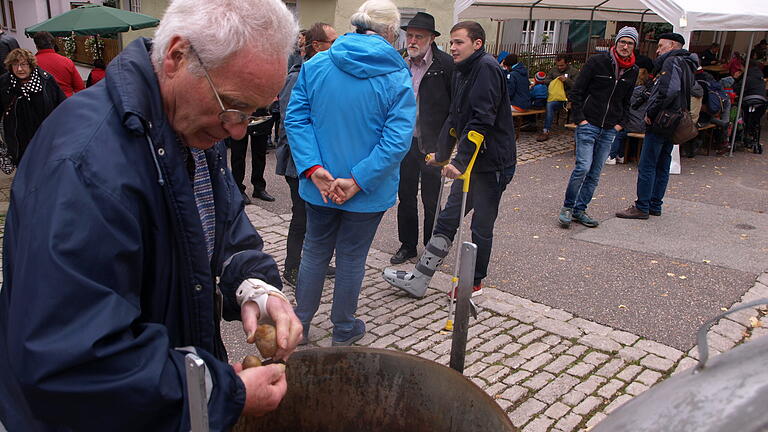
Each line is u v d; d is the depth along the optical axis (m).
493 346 3.69
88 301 1.08
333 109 3.11
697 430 0.87
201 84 1.20
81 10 9.39
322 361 1.92
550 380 3.35
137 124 1.19
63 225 1.07
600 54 5.70
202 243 1.32
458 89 4.12
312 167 3.18
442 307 4.22
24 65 6.36
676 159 8.72
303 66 3.24
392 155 3.08
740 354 0.99
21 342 1.05
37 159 1.18
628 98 5.91
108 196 1.13
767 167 9.45
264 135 6.42
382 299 4.32
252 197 6.72
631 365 3.53
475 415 1.73
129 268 1.17
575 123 5.89
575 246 5.57
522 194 7.35
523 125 11.43
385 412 1.95
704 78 9.82
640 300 4.43
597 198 7.31
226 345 3.60
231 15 1.16
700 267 5.14
